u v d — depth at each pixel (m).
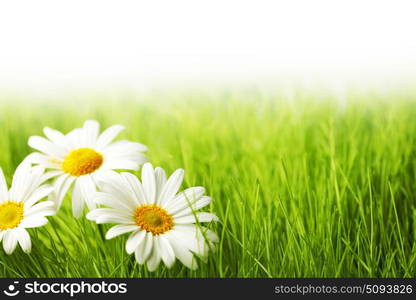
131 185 0.42
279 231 0.46
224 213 0.47
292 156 0.53
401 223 0.48
